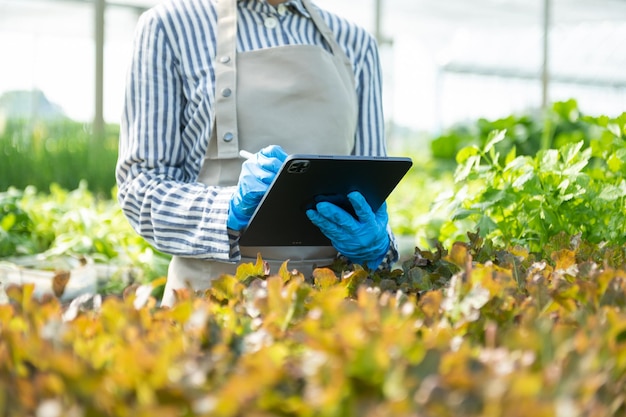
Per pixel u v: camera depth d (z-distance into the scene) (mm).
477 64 13312
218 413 701
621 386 851
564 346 833
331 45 1849
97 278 3025
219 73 1723
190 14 1764
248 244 1618
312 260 1795
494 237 2088
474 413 700
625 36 13008
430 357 776
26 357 860
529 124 6457
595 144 2244
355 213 1628
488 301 1047
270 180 1505
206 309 970
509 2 10219
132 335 912
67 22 8477
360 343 768
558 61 13695
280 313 1019
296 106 1750
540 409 646
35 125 6035
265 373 752
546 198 1944
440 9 10508
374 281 1465
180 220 1636
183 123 1808
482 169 2090
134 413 669
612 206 1959
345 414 738
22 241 3395
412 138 11852
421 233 2971
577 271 1267
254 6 1801
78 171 5129
